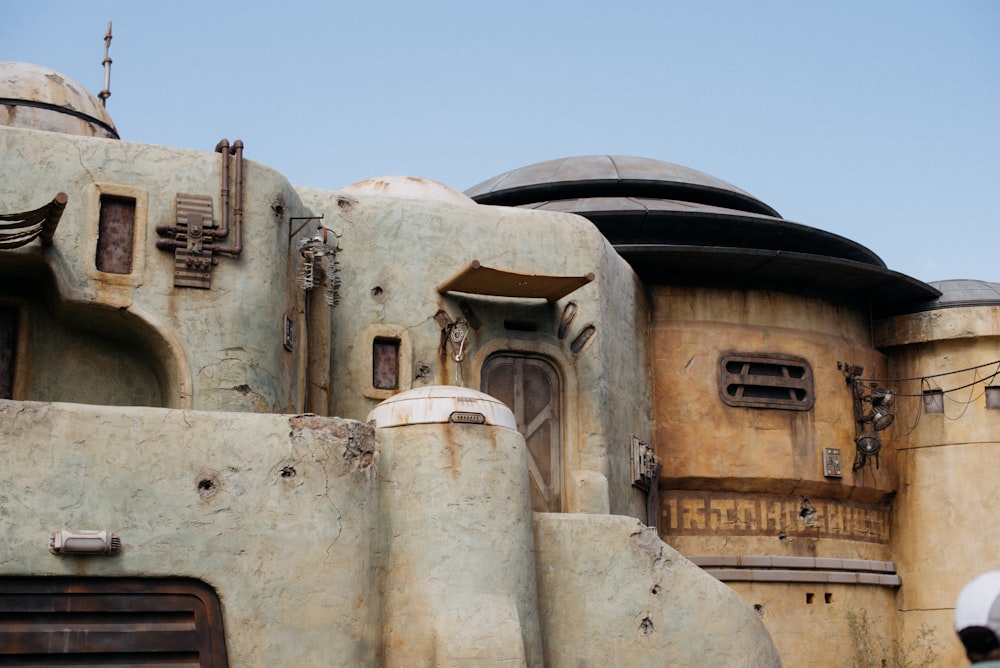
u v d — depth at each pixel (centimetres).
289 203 1542
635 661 1402
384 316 1688
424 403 1339
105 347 1462
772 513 2023
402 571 1294
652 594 1425
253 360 1452
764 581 1988
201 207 1459
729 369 2025
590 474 1727
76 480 1180
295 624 1213
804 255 1997
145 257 1432
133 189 1441
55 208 1296
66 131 1588
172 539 1194
